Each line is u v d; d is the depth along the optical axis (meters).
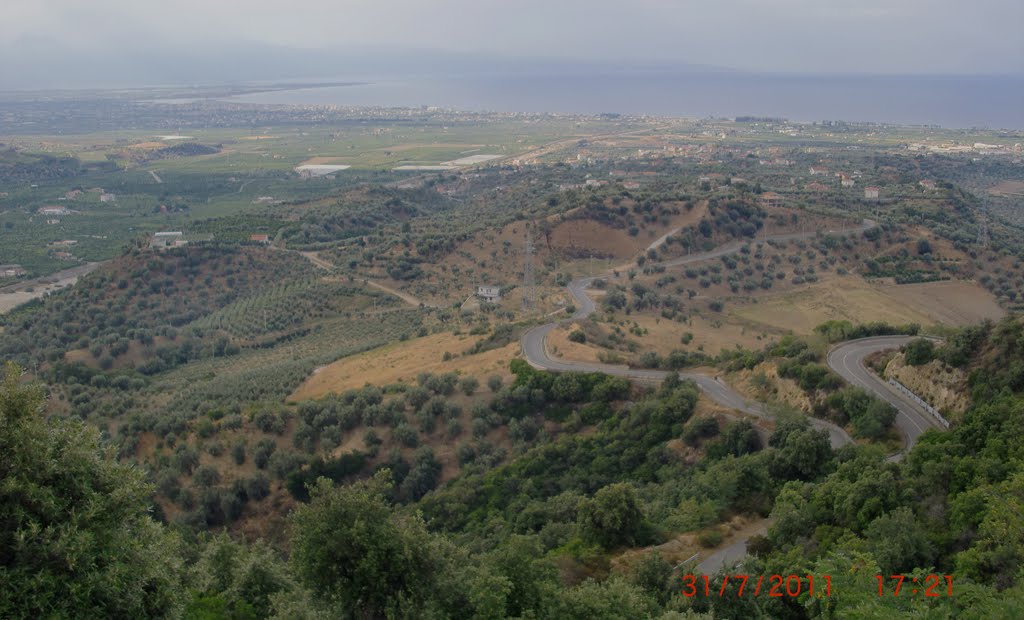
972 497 40.00
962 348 66.88
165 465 83.12
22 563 24.22
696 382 85.12
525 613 34.72
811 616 35.47
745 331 135.75
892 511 41.62
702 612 38.00
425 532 37.00
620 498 51.28
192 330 153.25
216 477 80.06
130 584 26.45
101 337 142.12
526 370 91.50
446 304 159.62
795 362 80.31
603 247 179.75
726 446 69.25
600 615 35.25
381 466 81.56
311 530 34.84
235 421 86.12
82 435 27.55
